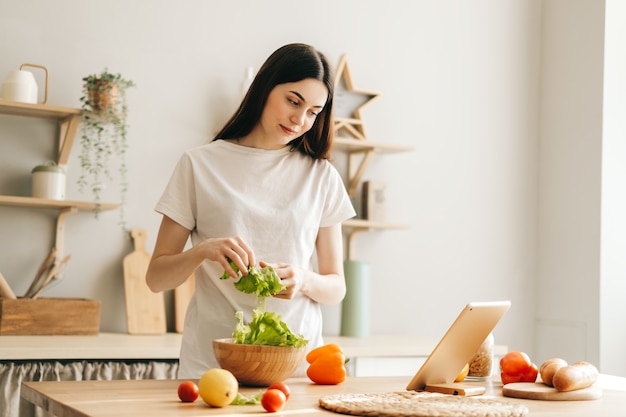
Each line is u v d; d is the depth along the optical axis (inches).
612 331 142.5
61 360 93.8
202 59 125.7
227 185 71.6
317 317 73.7
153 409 45.9
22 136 114.2
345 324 130.0
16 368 90.7
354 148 135.9
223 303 70.5
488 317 59.3
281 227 71.8
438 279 144.9
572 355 146.2
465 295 147.5
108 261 118.1
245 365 55.5
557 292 150.3
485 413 45.2
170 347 99.7
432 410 45.2
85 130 117.8
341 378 60.7
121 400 48.8
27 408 57.0
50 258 110.5
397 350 115.3
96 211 115.1
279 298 65.3
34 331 105.5
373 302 138.7
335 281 72.9
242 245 62.2
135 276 117.9
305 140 74.9
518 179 154.1
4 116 113.3
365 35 140.3
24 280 113.3
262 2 131.0
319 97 69.2
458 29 149.7
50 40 115.6
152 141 121.9
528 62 156.5
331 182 75.8
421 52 145.6
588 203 145.4
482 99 151.3
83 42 117.7
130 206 120.0
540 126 156.7
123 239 119.2
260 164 72.9
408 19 144.6
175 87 123.7
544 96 156.3
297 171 74.5
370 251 138.9
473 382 65.5
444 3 148.6
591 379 58.6
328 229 76.7
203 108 125.6
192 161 71.6
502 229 151.9
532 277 154.5
